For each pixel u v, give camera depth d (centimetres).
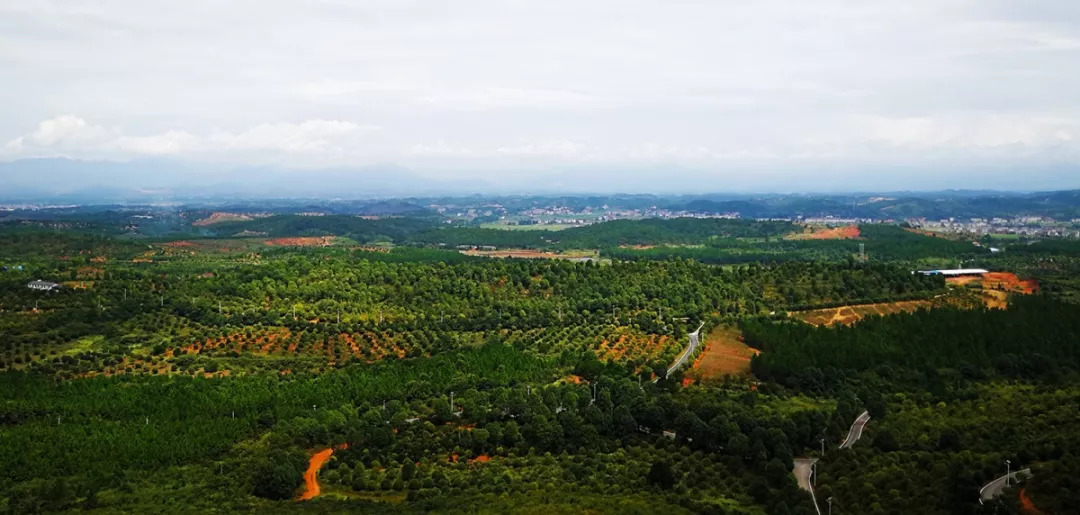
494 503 17238
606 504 17000
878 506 16712
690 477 19000
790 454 19900
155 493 18775
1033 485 17212
